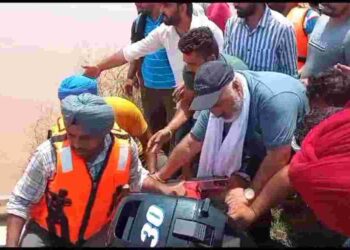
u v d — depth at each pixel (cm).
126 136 338
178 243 274
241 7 449
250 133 353
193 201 283
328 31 438
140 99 578
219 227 278
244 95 343
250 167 364
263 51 454
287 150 341
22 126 715
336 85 335
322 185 286
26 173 330
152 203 285
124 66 639
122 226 287
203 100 335
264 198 335
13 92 809
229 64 368
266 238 370
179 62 499
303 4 541
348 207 286
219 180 354
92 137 314
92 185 327
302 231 367
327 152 288
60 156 323
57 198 328
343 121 289
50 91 810
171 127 433
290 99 342
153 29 525
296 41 486
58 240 338
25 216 333
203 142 367
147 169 419
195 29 400
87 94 321
